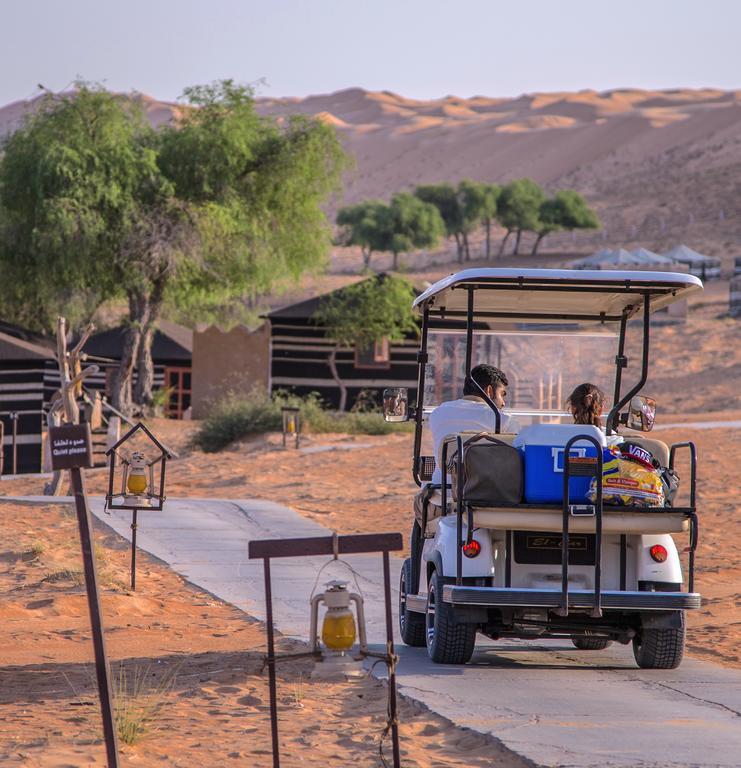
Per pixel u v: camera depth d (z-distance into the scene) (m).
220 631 38.19
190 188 137.50
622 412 36.19
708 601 45.94
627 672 29.89
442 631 29.73
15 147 131.12
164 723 23.45
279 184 140.25
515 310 35.22
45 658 32.50
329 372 149.75
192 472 98.12
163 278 136.50
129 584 47.41
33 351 127.19
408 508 77.00
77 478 16.67
